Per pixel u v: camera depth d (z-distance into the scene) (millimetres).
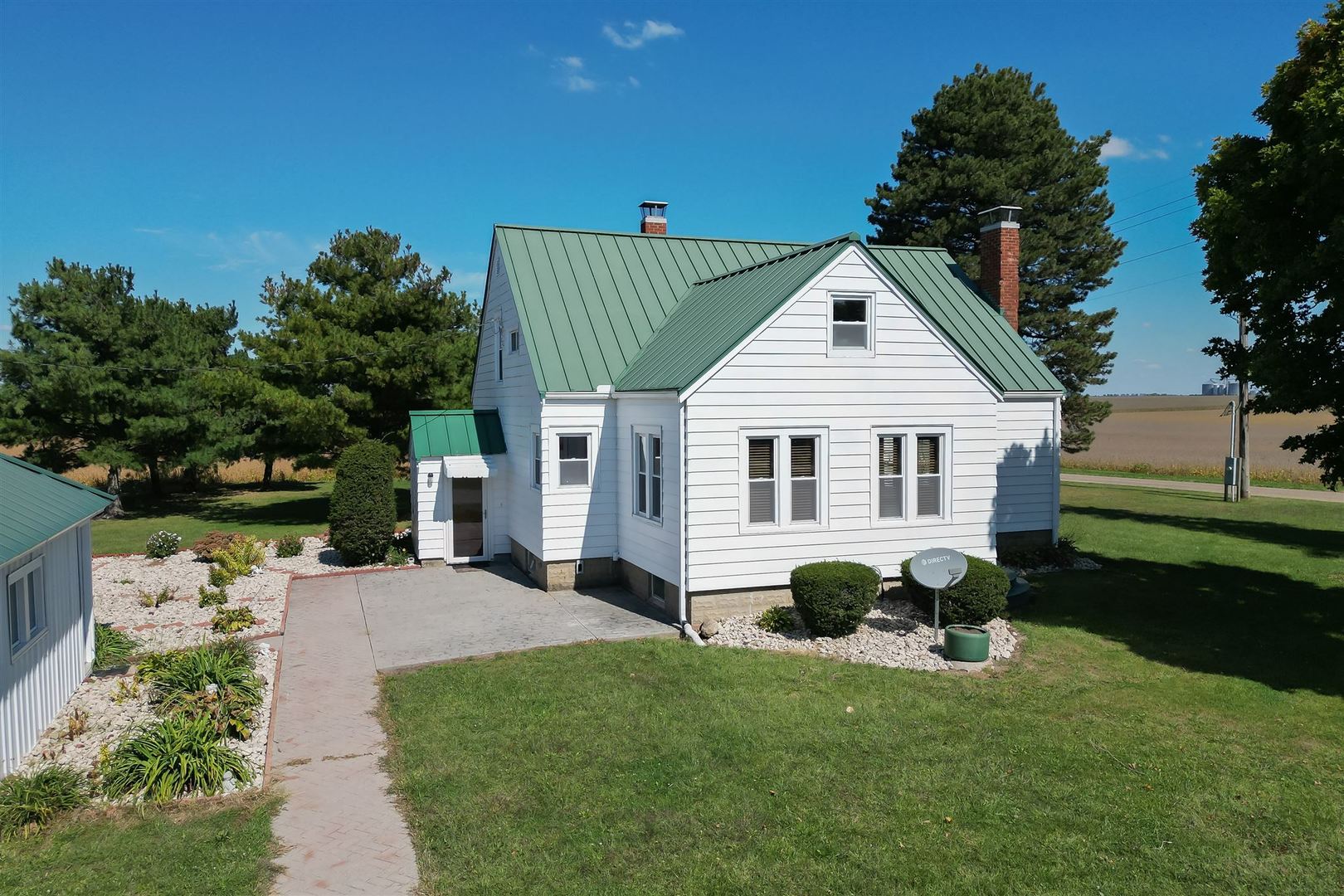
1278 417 100750
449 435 21297
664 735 9906
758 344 14469
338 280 29922
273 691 11617
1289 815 8031
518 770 9008
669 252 22094
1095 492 34625
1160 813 8062
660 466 15648
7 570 8867
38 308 32375
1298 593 16844
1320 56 12484
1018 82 34562
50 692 10289
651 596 16453
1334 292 11898
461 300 30109
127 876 6910
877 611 15102
